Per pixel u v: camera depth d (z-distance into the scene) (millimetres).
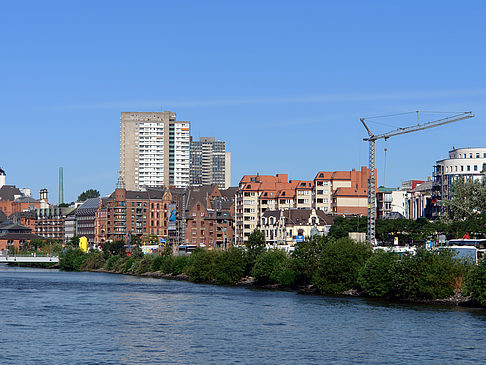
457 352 104562
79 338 116812
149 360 100375
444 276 160500
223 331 123375
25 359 100938
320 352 105188
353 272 186750
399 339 114250
